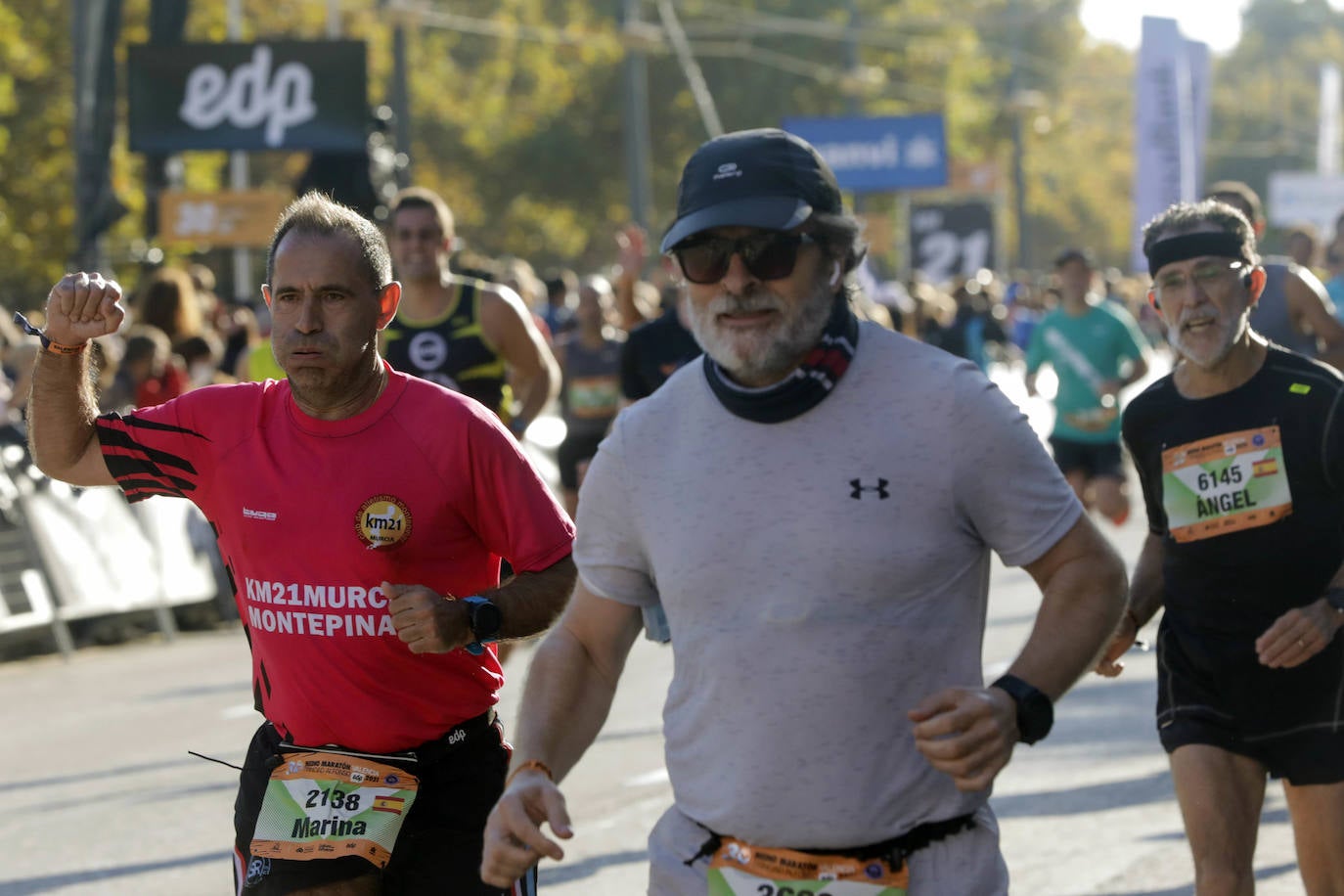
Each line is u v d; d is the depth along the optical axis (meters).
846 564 4.17
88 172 25.19
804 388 4.16
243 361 12.46
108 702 14.53
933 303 31.22
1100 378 17.17
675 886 4.43
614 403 18.56
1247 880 6.27
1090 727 12.16
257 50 26.64
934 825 4.27
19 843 10.09
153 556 18.36
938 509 4.19
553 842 4.30
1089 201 135.62
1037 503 4.24
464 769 5.57
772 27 60.00
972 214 50.25
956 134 87.44
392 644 5.44
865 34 80.75
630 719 12.76
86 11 24.94
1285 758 6.37
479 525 5.56
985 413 4.18
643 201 39.47
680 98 80.25
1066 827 9.61
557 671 4.58
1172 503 6.64
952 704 4.07
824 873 4.26
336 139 26.84
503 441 5.53
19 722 13.88
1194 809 6.33
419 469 5.45
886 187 51.09
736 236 4.14
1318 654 6.32
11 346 21.31
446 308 9.87
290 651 5.50
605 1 81.75
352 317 5.36
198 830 10.22
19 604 16.67
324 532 5.43
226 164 53.91
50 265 46.06
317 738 5.55
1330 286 15.30
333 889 5.38
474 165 80.44
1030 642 4.29
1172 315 6.53
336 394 5.43
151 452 5.62
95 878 9.29
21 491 17.02
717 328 4.20
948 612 4.24
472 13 82.88
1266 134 143.12
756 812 4.27
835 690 4.20
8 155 45.75
